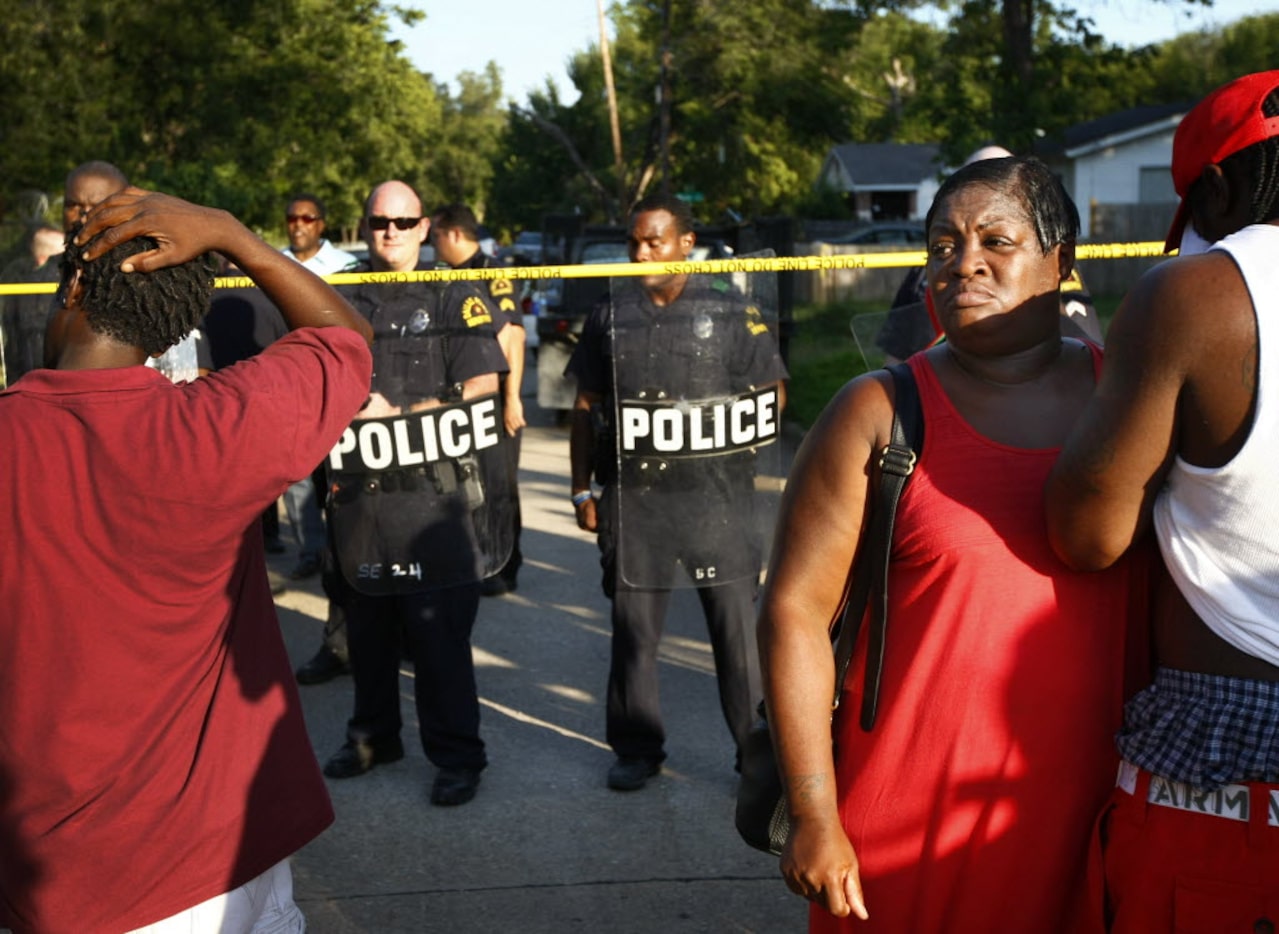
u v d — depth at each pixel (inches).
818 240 1186.6
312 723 206.1
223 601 81.3
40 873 77.2
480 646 240.5
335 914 142.5
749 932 137.3
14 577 75.2
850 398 81.8
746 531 166.9
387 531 168.6
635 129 1515.7
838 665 82.9
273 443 78.3
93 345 79.2
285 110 997.8
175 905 79.0
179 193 862.5
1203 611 71.7
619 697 172.9
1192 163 75.6
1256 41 1749.5
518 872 151.8
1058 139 1030.4
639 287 166.2
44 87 813.2
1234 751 70.4
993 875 77.7
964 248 79.9
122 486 75.4
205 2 918.4
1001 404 80.0
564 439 491.8
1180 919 72.1
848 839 79.4
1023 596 76.7
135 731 77.5
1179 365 68.8
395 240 186.5
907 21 1227.9
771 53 1306.6
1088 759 77.6
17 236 504.4
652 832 161.8
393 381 168.1
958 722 77.1
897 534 79.2
